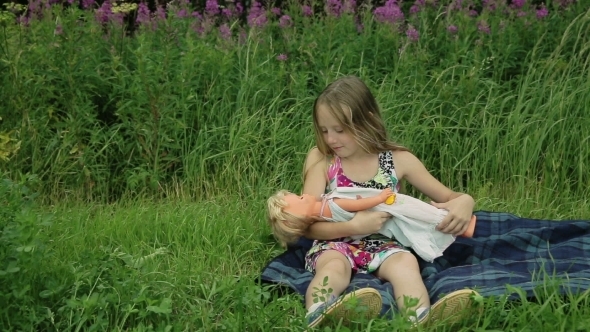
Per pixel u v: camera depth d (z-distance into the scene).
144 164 5.16
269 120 5.40
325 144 3.96
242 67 5.70
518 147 5.20
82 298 3.25
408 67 5.64
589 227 4.29
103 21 5.78
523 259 4.12
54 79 5.30
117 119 5.46
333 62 5.75
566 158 5.25
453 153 5.27
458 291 3.22
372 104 3.88
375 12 6.04
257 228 4.48
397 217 3.79
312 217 3.79
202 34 5.82
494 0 6.16
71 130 5.14
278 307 3.36
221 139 5.27
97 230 4.38
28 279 3.33
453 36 5.94
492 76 5.81
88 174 5.07
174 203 4.93
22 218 3.26
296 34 6.07
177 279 3.67
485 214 4.40
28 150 5.18
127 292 3.36
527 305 3.22
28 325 3.16
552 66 5.56
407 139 5.20
